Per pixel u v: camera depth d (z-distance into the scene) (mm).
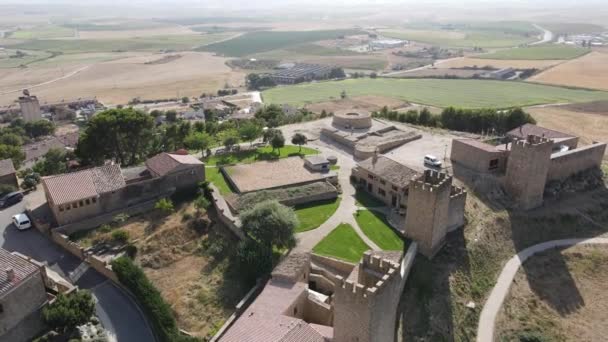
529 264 88000
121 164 114438
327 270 73688
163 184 91875
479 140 126188
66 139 174000
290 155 120188
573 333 75000
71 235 80688
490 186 101562
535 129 126688
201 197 88250
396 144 127562
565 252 92375
